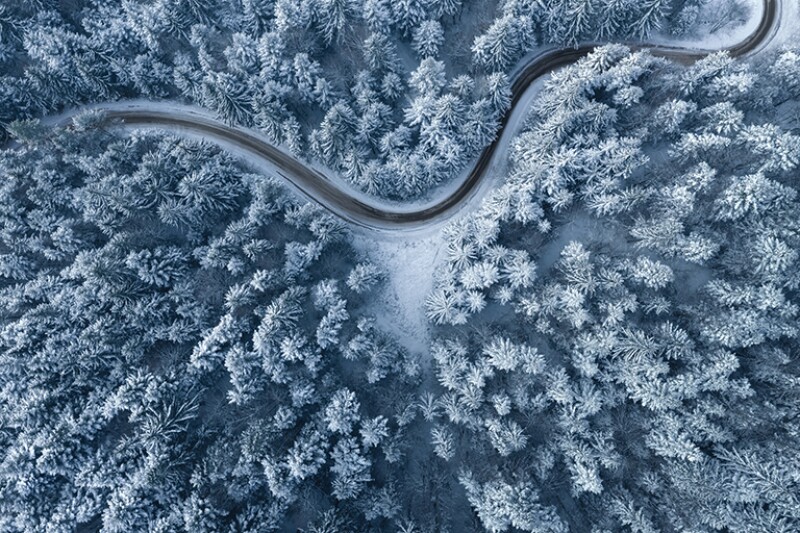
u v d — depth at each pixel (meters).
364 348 43.38
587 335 40.69
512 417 41.19
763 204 40.72
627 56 48.28
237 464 38.69
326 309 45.25
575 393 40.22
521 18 49.09
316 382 43.62
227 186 48.16
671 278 40.41
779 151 41.28
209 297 45.53
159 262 45.09
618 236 45.59
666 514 36.41
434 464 42.50
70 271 45.12
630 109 47.69
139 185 46.94
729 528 34.47
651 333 40.44
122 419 41.84
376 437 39.84
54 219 47.28
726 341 37.97
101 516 39.16
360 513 39.81
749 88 44.28
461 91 48.22
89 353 41.75
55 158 49.34
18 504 38.78
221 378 44.28
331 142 49.34
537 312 42.97
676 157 45.75
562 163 44.56
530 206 44.78
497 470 39.47
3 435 40.47
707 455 37.12
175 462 38.78
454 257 46.78
